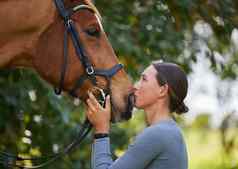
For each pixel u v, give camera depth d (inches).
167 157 241.4
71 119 389.4
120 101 273.9
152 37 403.5
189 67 424.8
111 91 273.9
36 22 267.7
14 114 373.1
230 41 402.9
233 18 370.6
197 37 414.3
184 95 250.4
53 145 386.6
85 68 273.3
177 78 248.4
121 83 276.4
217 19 372.8
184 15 374.0
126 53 395.9
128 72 404.8
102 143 250.8
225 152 440.5
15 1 266.1
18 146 384.2
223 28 373.4
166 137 242.2
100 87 273.9
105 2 398.0
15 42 270.1
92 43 274.5
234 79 439.8
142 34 404.2
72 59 273.0
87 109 260.8
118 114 273.9
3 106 370.9
